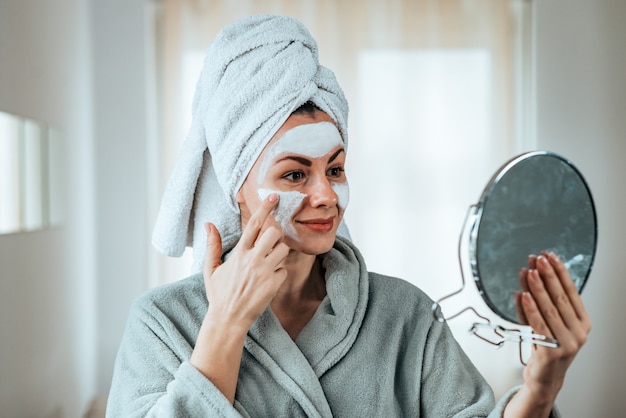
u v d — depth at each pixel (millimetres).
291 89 1011
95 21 3553
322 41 3621
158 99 3615
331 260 1094
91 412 3332
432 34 3629
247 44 1030
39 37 2561
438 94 3629
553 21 3570
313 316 1062
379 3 3623
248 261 961
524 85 3652
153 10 3623
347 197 1053
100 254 3539
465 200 3611
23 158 2352
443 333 1110
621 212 3531
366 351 1062
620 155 3551
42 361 2578
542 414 888
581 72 3572
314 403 999
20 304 2311
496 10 3631
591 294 3506
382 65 3625
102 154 3545
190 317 1062
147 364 1035
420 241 3598
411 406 1064
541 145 3562
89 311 3412
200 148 1111
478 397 1079
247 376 1018
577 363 3494
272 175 1013
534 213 834
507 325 3488
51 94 2730
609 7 3562
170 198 1153
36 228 2512
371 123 3613
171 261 3566
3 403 2115
